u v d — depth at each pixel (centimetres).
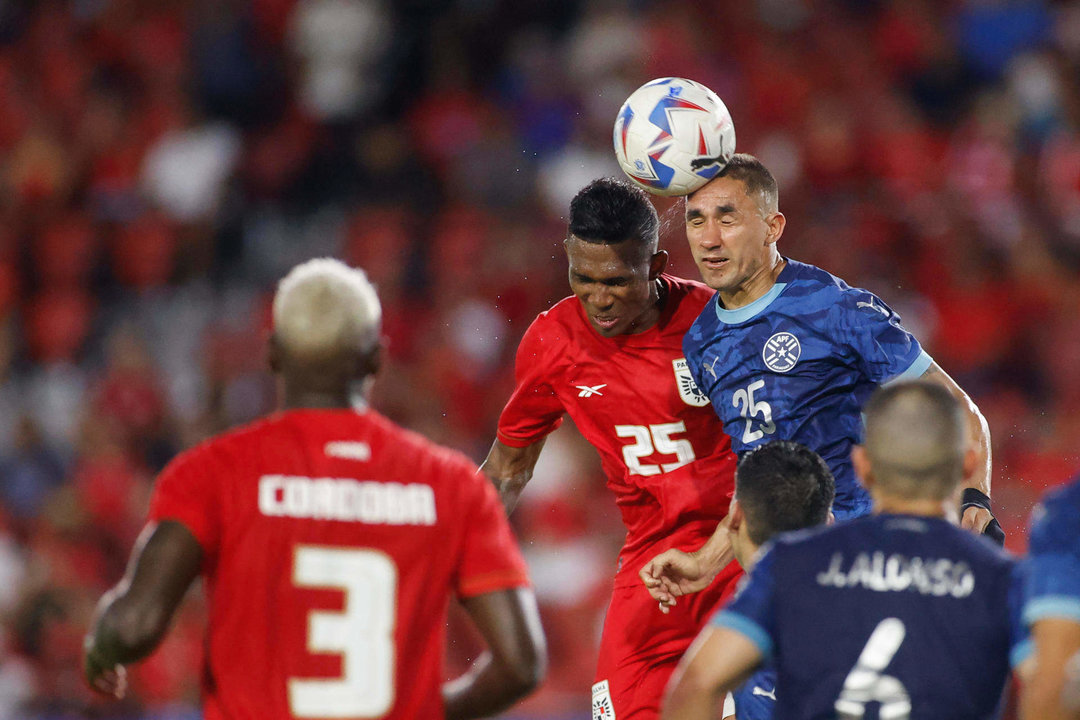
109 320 4956
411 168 5409
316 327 1234
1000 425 4506
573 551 4006
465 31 5831
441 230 5241
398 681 1184
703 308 1900
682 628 1939
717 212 1722
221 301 4997
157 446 4459
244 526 1181
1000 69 6012
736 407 1750
